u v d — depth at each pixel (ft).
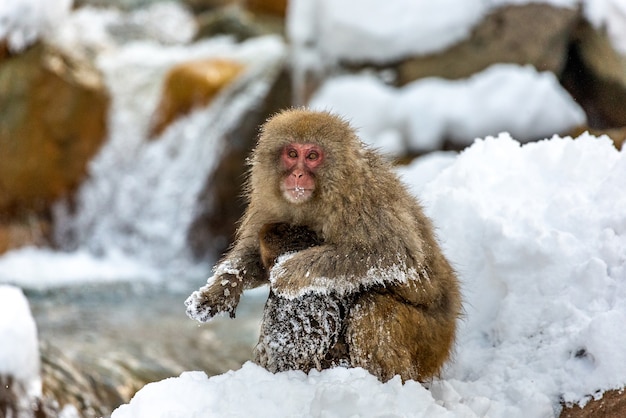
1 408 37.45
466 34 86.22
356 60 89.35
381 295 32.89
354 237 33.19
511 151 41.42
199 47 120.26
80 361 49.78
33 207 98.07
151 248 99.45
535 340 34.45
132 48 116.57
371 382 30.19
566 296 34.35
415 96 83.71
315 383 30.99
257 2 134.62
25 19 97.81
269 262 33.76
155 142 104.42
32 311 71.92
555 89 82.48
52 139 98.89
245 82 101.40
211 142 98.94
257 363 33.65
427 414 29.09
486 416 31.24
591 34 83.87
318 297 32.89
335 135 34.32
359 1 89.35
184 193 99.55
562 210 36.73
